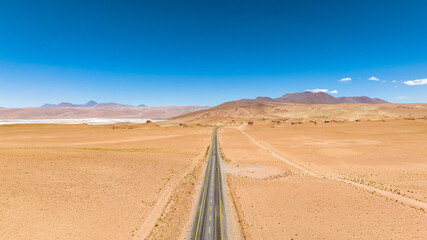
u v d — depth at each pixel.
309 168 67.38
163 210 36.97
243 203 41.44
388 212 35.69
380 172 60.28
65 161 50.91
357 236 29.66
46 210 30.92
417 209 36.44
